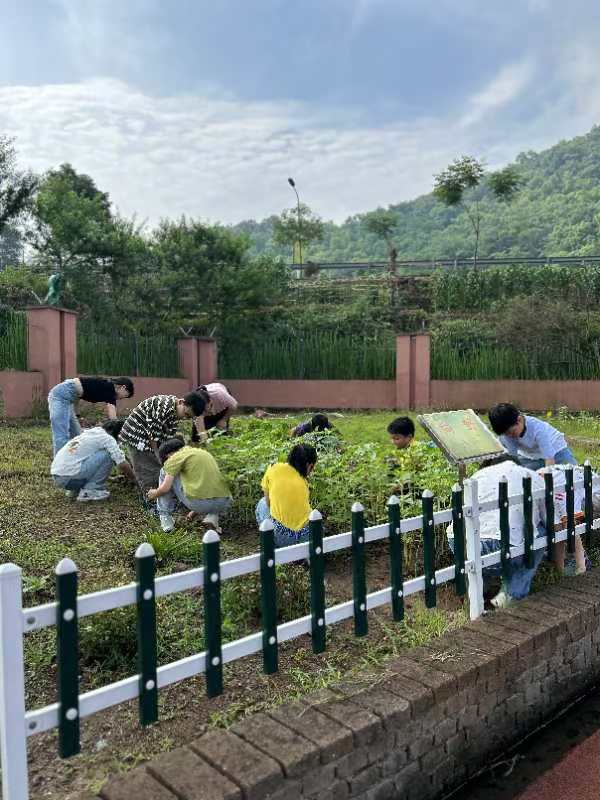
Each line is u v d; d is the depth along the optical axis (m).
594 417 17.34
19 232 20.75
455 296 24.97
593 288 23.88
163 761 2.16
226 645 2.55
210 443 6.62
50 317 13.48
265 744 2.24
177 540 4.73
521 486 3.90
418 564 4.70
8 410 12.69
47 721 2.04
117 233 20.12
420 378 19.67
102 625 3.12
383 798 2.46
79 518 5.71
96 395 7.35
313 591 2.84
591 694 3.56
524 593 3.82
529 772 2.88
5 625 1.93
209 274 21.05
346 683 2.69
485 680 2.87
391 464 5.93
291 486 4.45
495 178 30.31
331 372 20.66
